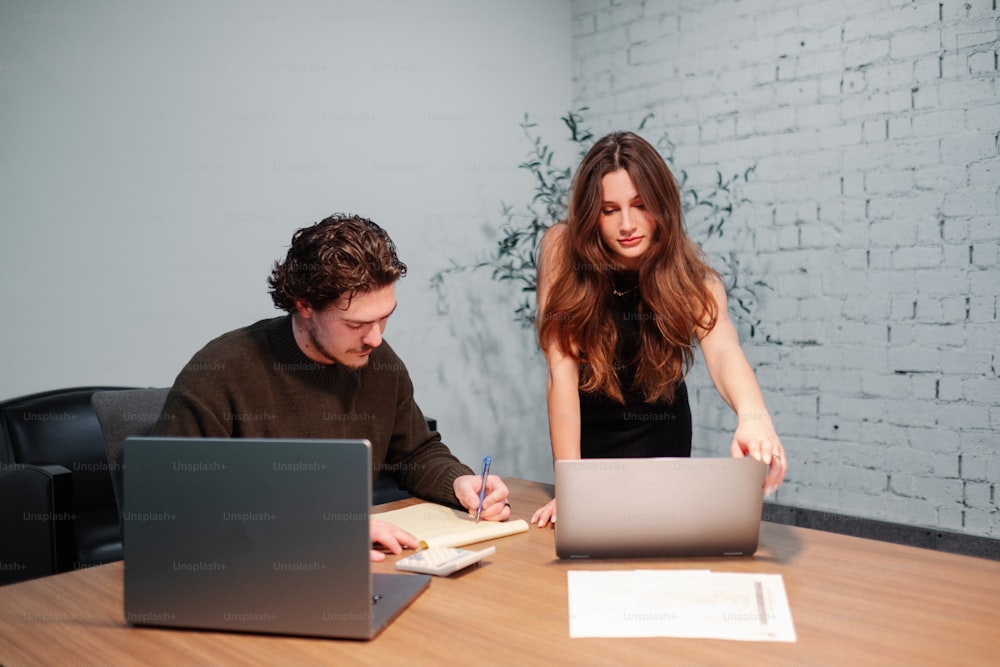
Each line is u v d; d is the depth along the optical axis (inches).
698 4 152.6
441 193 152.6
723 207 151.8
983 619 47.3
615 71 165.6
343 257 59.0
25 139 107.8
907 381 132.0
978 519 125.9
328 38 136.7
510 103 162.4
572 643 44.5
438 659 42.8
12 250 107.3
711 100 152.1
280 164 132.0
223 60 125.3
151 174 118.8
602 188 71.0
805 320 142.6
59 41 110.1
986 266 123.3
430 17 149.6
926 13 126.6
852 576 54.4
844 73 135.6
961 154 124.6
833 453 140.8
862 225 135.3
